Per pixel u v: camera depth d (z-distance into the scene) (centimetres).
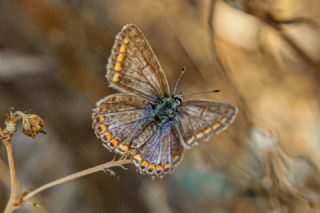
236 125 27
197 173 28
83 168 28
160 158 21
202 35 28
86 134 28
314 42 27
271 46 27
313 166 25
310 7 26
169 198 28
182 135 22
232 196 27
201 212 28
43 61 28
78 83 28
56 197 28
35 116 21
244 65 27
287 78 27
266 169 26
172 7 28
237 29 27
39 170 28
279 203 26
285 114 27
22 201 21
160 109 22
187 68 28
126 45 22
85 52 28
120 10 28
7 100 28
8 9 28
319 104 27
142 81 22
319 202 25
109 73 22
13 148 28
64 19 28
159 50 28
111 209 28
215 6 27
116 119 21
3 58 28
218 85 28
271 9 26
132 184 28
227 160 27
